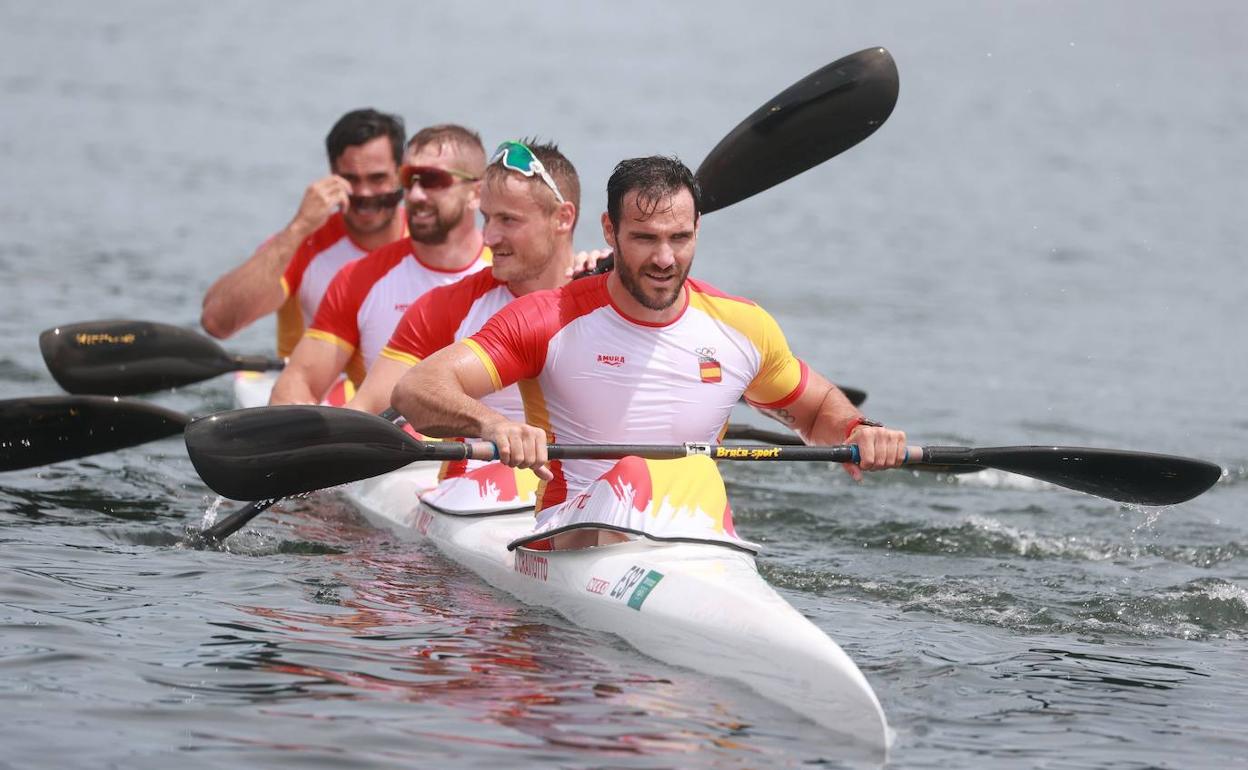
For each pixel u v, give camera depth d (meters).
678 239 20.62
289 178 79.06
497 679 18.30
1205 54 181.25
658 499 20.91
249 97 107.94
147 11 176.38
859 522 30.06
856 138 28.59
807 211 79.50
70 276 54.84
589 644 19.95
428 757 15.70
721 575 19.86
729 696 17.98
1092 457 22.91
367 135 34.91
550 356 21.77
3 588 21.39
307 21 177.38
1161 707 18.75
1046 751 16.94
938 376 47.53
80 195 71.75
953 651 20.81
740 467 35.84
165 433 29.62
